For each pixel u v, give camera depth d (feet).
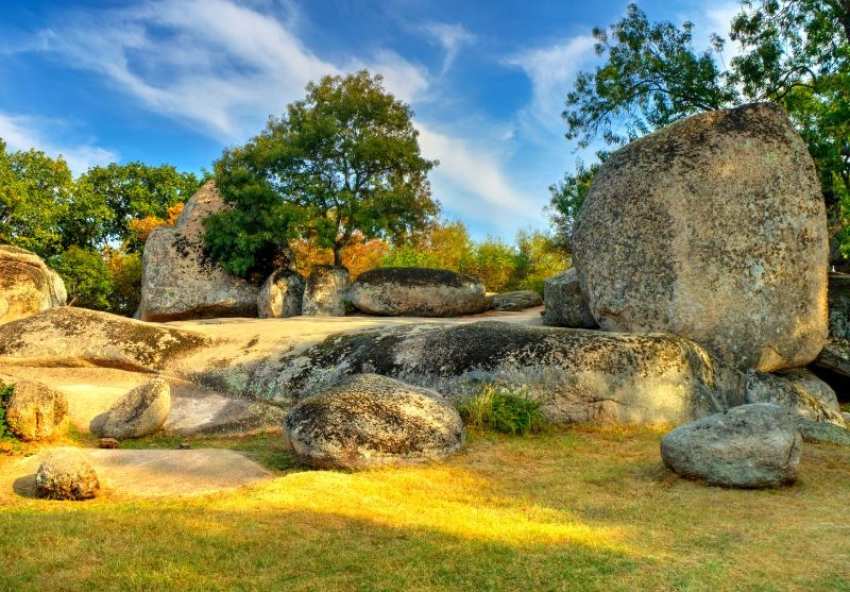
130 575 16.72
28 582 16.35
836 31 71.87
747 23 77.20
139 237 138.31
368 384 32.50
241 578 16.84
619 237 45.03
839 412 43.45
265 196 83.46
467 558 18.35
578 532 20.89
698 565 18.13
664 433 35.83
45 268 63.36
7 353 46.39
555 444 33.76
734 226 42.73
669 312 42.42
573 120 85.87
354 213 88.02
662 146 45.42
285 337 48.88
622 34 82.07
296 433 29.30
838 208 68.33
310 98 93.81
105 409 39.17
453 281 77.36
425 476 27.35
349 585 16.56
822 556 18.97
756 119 44.88
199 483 26.05
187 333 49.67
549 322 57.31
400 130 94.84
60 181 128.16
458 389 38.63
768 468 26.37
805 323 42.68
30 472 27.40
